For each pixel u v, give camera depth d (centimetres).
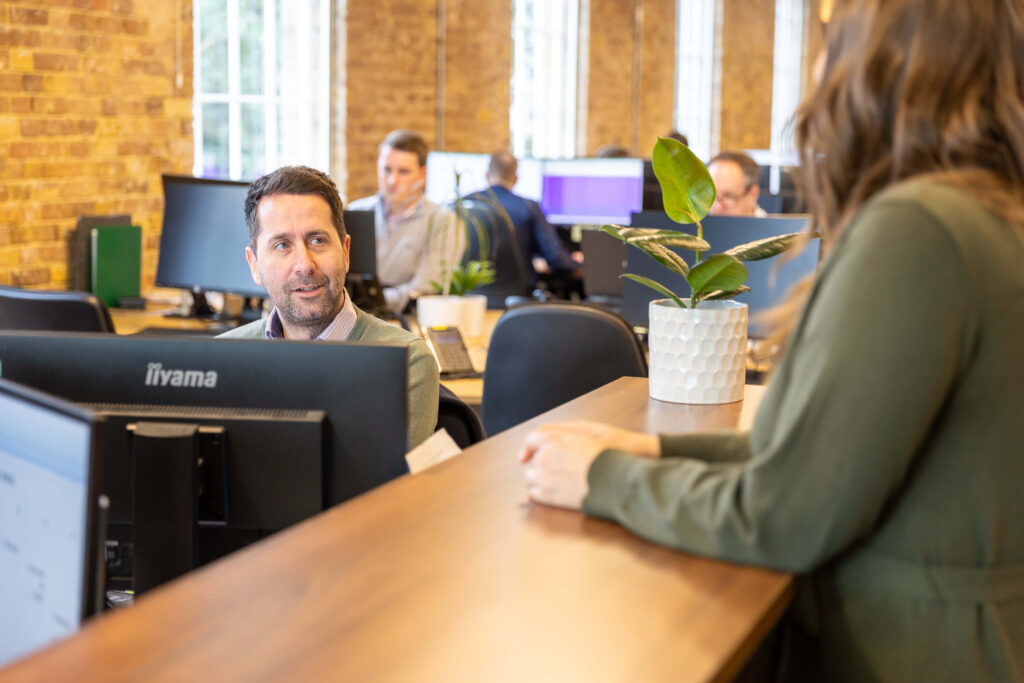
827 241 113
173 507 130
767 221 327
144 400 134
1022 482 102
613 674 80
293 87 638
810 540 97
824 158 112
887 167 107
